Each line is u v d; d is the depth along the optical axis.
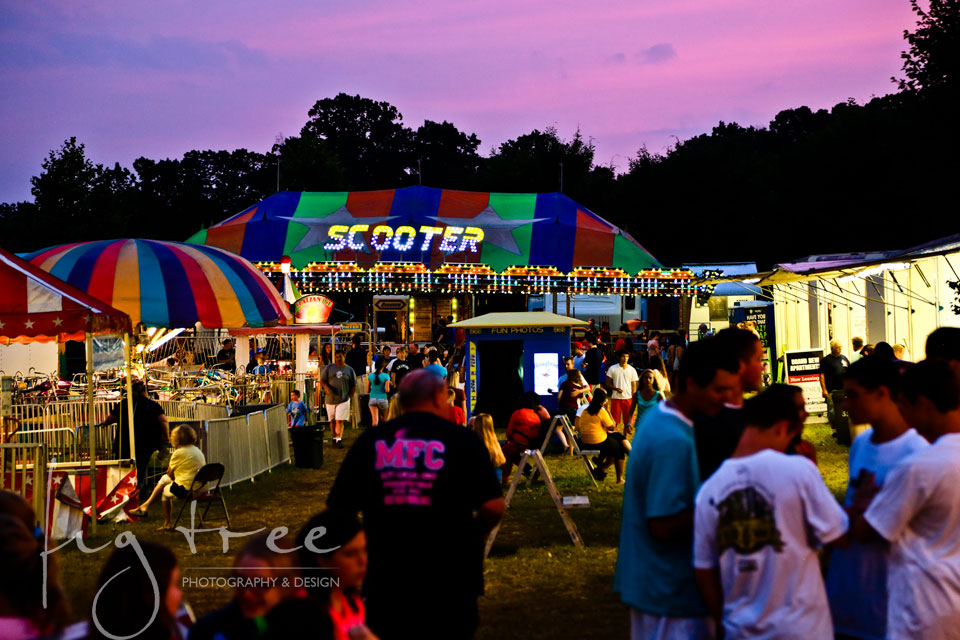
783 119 111.50
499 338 19.34
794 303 27.16
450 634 4.50
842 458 14.61
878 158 49.06
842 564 4.54
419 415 4.77
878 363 4.50
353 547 4.06
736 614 3.84
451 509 4.57
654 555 4.09
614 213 66.44
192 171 95.62
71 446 12.20
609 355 30.94
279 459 17.11
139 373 18.88
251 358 26.59
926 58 36.03
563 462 16.05
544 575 8.42
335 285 38.94
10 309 10.88
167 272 16.94
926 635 4.11
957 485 4.11
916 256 17.72
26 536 3.27
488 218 43.47
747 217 61.31
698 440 4.41
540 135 75.81
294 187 72.69
